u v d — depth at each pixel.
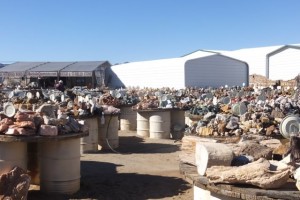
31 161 7.79
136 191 7.87
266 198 4.29
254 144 6.13
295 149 5.44
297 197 4.20
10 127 6.92
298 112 12.12
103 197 7.41
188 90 30.22
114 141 12.82
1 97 17.08
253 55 45.19
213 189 4.70
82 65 49.00
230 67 42.03
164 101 15.60
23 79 48.09
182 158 6.55
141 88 40.47
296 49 41.59
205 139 7.77
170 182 8.56
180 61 39.41
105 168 10.01
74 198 7.20
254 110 11.67
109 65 48.69
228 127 9.34
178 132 15.08
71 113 11.55
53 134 7.02
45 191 7.34
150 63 42.53
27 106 11.47
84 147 11.91
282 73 42.78
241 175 4.55
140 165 10.43
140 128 15.45
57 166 7.26
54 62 52.62
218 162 5.04
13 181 6.29
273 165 4.96
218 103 15.56
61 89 28.03
